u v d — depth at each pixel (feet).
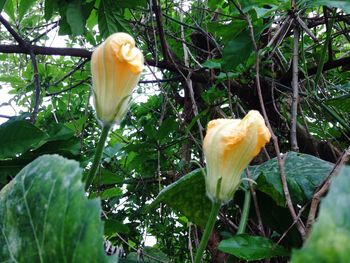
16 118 1.54
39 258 0.67
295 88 1.56
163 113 2.21
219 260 1.82
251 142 0.89
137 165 2.09
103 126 0.96
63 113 2.43
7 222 0.74
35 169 0.75
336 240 0.33
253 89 2.13
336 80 2.51
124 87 0.95
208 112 2.18
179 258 2.32
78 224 0.62
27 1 1.90
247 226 1.73
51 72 2.45
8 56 2.68
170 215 2.32
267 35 2.12
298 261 0.33
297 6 1.50
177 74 2.37
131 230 2.24
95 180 1.72
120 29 1.69
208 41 2.27
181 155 2.28
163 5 2.55
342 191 0.36
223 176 0.90
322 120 2.13
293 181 1.22
